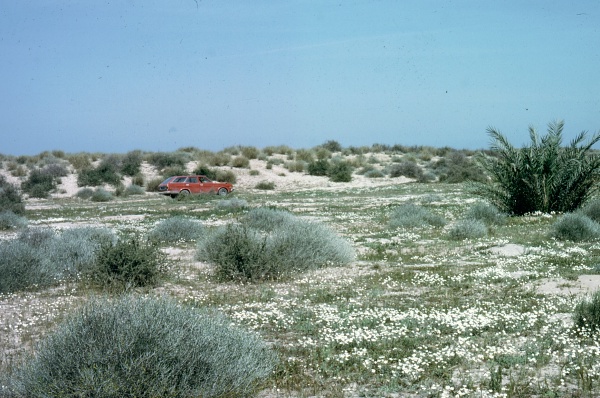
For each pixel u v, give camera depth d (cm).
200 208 3528
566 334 901
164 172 5422
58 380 605
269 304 1130
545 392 681
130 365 608
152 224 2664
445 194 4044
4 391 619
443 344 877
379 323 994
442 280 1334
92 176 5038
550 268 1441
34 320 1036
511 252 1722
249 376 695
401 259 1653
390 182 5503
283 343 901
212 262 1619
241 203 3519
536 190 2680
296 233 1606
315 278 1417
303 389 709
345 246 1658
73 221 2953
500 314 1019
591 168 2625
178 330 665
